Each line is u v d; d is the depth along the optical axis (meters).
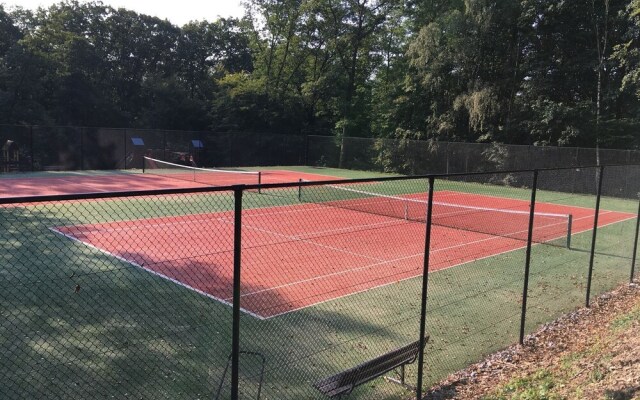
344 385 4.52
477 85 33.12
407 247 12.23
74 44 45.91
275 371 5.42
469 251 12.08
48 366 5.24
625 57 27.05
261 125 44.25
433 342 6.58
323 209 18.27
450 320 7.42
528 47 33.94
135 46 54.84
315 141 42.03
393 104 40.03
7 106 37.56
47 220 14.23
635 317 7.08
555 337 6.91
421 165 34.69
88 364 5.33
